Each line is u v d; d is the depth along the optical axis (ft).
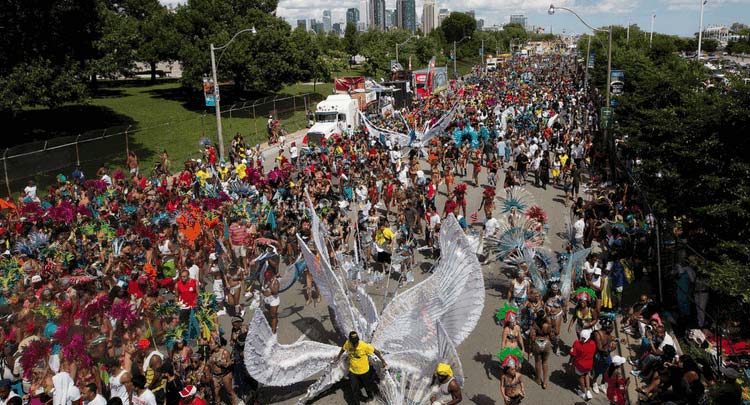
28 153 97.81
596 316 46.21
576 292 47.98
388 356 39.60
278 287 47.26
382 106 176.65
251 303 52.31
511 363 34.19
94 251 55.83
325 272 42.42
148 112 175.42
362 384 38.75
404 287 55.93
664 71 90.02
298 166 108.99
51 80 119.55
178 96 207.00
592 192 82.38
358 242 60.13
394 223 75.41
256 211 70.44
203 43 184.44
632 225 60.08
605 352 36.99
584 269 49.78
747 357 39.27
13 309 42.22
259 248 54.29
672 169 60.08
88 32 132.98
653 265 55.21
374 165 93.71
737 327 42.39
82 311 37.70
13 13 116.47
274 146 144.56
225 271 50.21
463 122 128.36
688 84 84.28
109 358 35.68
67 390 31.50
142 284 42.01
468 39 494.18
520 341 39.24
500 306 51.47
